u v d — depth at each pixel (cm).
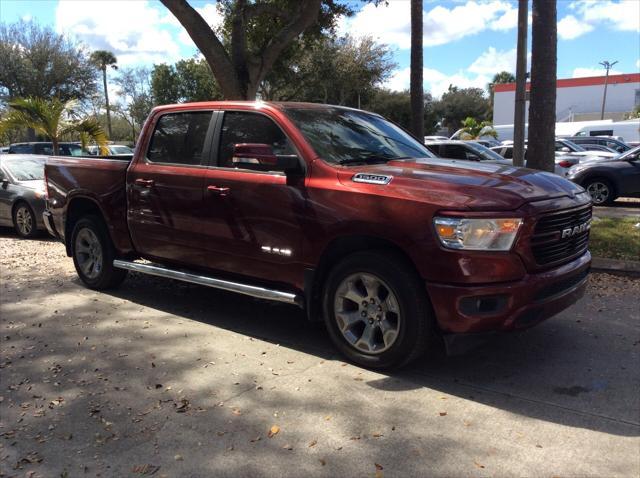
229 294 643
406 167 440
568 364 434
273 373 426
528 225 373
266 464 309
